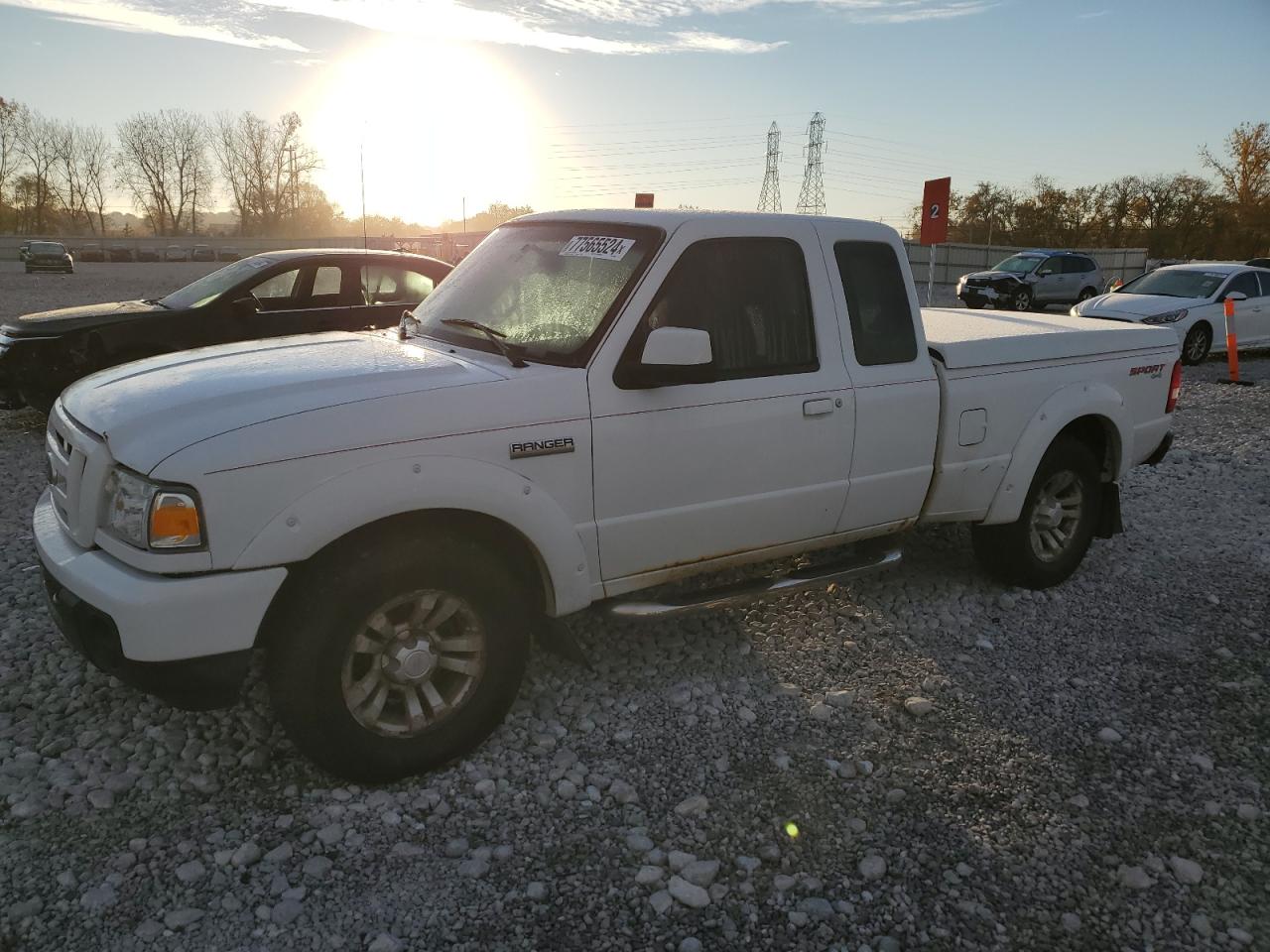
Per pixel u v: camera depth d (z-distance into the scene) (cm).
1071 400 484
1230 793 328
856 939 258
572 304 361
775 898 272
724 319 373
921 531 604
